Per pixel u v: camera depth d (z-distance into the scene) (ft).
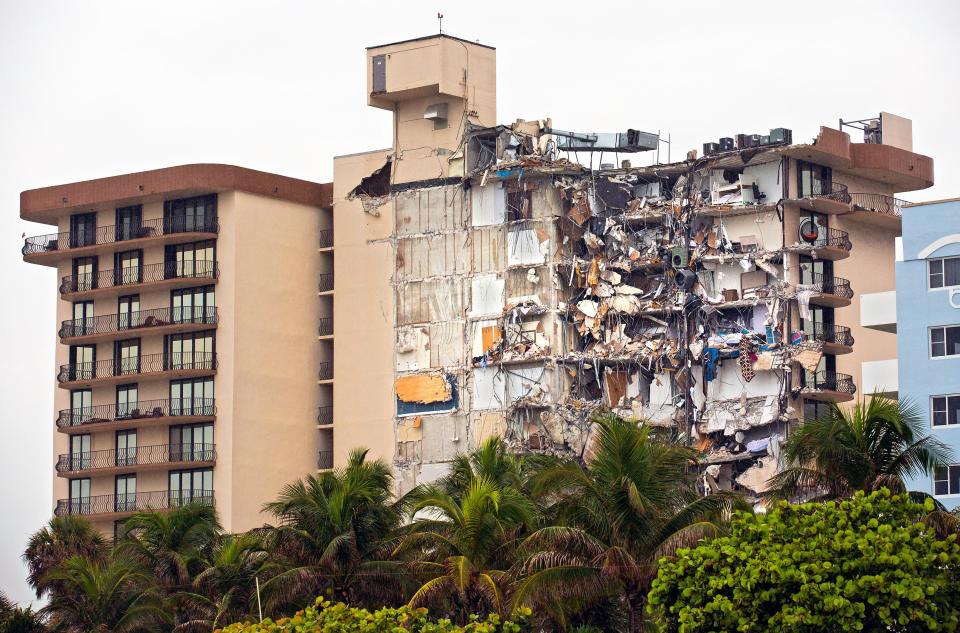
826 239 521.24
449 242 543.80
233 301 545.44
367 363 550.77
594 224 531.91
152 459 551.18
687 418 515.09
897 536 285.02
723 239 522.47
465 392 535.19
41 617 417.90
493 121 552.41
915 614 278.67
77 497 564.71
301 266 563.48
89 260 571.69
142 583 414.82
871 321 450.30
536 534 329.72
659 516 328.90
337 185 563.89
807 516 295.69
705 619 292.61
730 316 517.96
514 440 522.88
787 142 517.55
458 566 341.82
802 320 514.68
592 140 536.83
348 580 361.92
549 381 522.88
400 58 547.49
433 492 356.59
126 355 561.84
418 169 550.77
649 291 526.57
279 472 549.54
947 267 433.07
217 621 383.45
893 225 561.02
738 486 505.66
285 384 554.46
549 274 528.22
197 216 554.87
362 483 369.71
